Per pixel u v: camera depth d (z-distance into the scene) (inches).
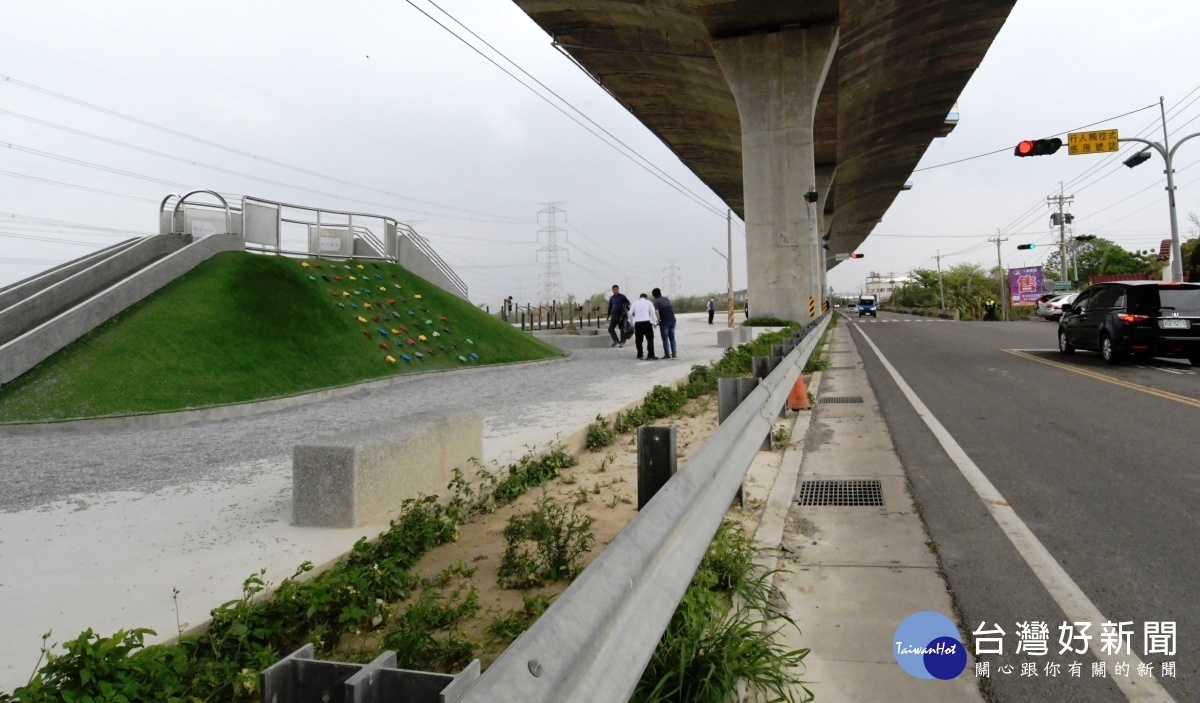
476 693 50.8
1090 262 2908.5
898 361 665.6
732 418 169.9
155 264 491.8
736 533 168.9
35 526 180.7
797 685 114.5
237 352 446.3
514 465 228.2
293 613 124.0
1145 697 108.6
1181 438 287.6
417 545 165.5
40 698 91.7
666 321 669.3
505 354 666.2
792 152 1061.8
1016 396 416.8
